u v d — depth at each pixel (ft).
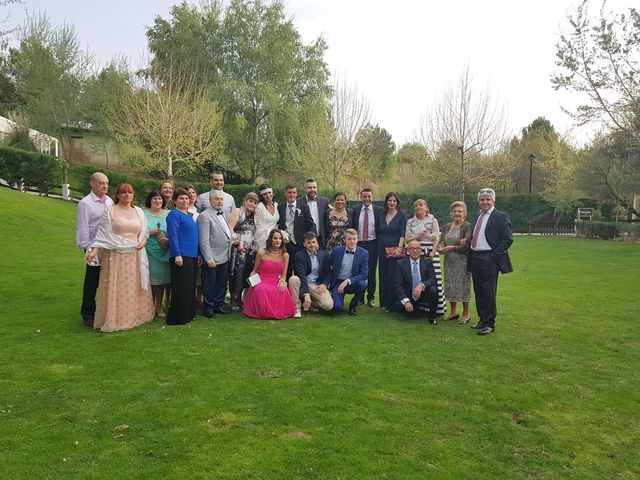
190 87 92.84
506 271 21.03
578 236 91.86
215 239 22.90
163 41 109.91
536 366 16.72
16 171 80.33
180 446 10.78
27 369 15.24
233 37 110.22
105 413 12.30
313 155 91.91
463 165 89.56
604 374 16.07
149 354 16.92
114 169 113.19
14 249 42.09
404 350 18.22
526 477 10.07
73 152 110.42
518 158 113.29
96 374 14.93
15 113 104.68
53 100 105.09
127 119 88.94
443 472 10.07
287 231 25.03
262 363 16.25
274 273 23.43
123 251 19.88
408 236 24.94
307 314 24.09
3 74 116.37
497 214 21.06
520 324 22.61
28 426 11.57
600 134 83.97
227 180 118.93
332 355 17.35
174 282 21.12
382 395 13.85
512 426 12.24
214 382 14.46
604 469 10.44
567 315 24.49
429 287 22.84
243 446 10.84
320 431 11.63
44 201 72.74
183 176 108.06
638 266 44.75
